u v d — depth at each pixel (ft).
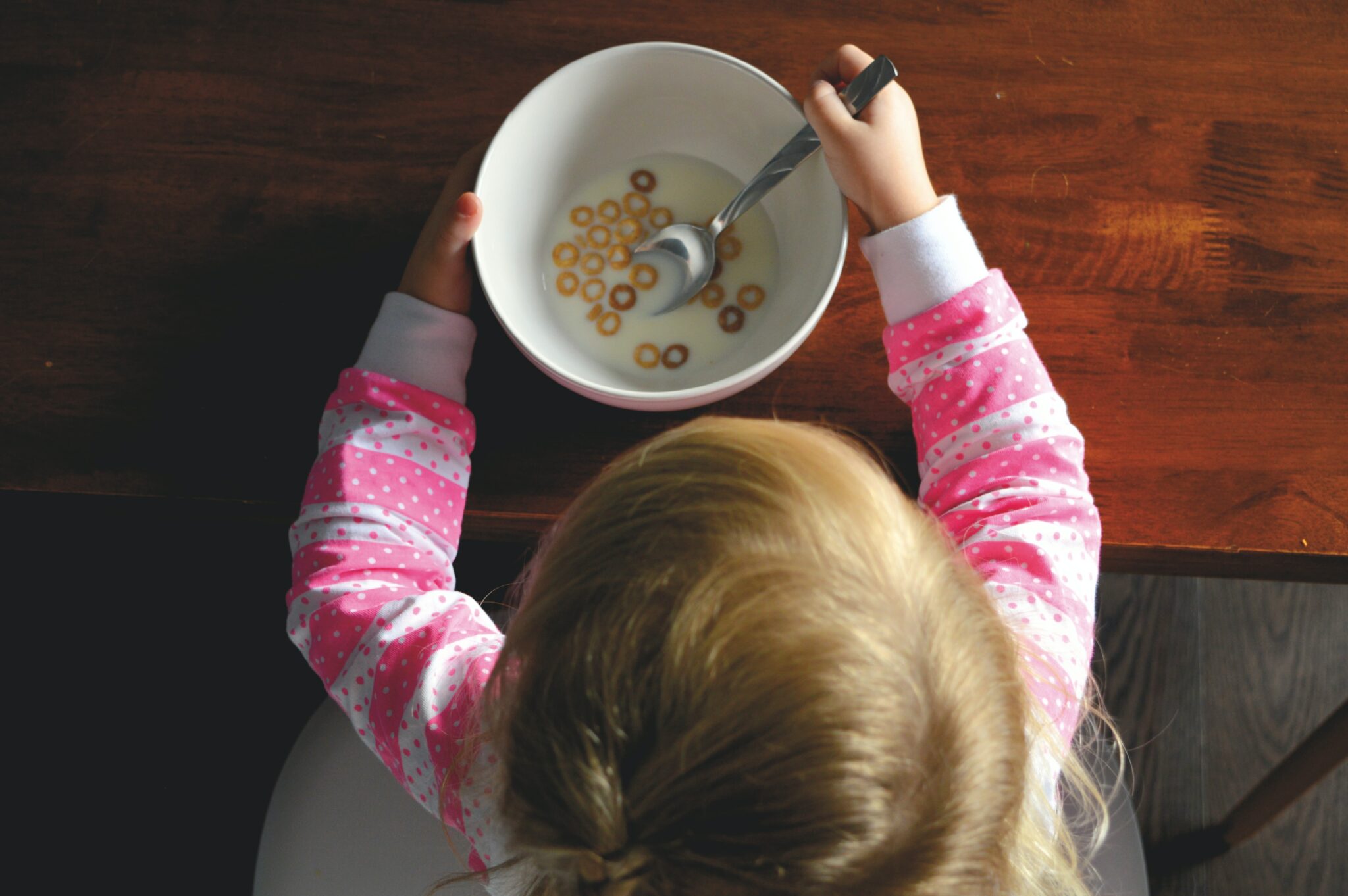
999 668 2.40
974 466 2.81
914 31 2.97
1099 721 3.47
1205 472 2.88
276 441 2.89
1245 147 2.95
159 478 2.87
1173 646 4.35
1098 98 2.96
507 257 2.83
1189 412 2.89
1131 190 2.94
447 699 2.71
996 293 2.81
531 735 2.31
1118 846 3.08
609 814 2.24
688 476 2.38
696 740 2.23
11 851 4.14
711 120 2.83
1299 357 2.91
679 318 2.88
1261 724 4.29
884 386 2.91
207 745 4.21
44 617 4.27
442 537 2.85
